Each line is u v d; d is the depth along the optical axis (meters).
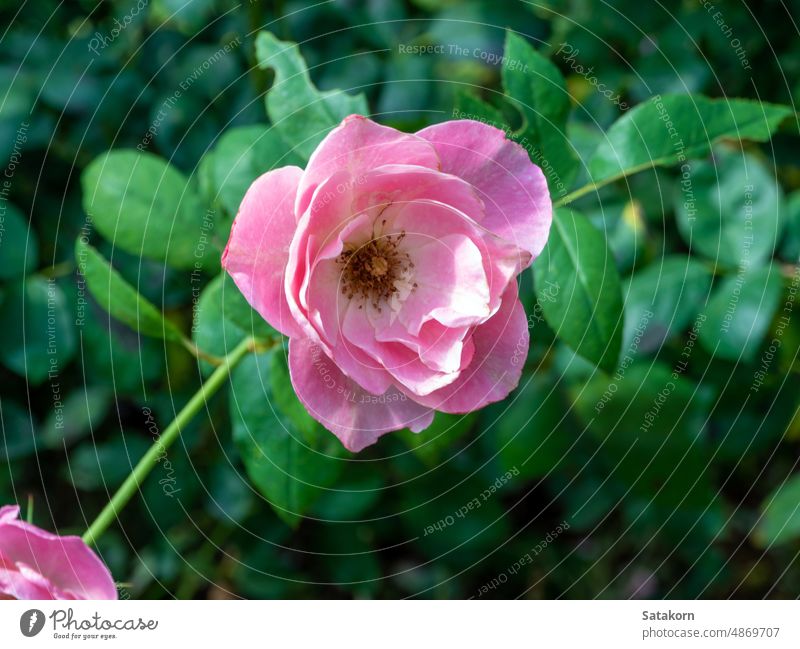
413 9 0.62
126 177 0.54
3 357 0.57
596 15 0.60
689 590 0.65
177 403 0.61
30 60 0.59
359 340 0.46
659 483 0.59
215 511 0.61
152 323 0.51
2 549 0.48
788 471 0.67
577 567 0.65
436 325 0.46
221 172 0.53
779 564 0.67
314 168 0.45
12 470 0.62
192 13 0.60
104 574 0.49
